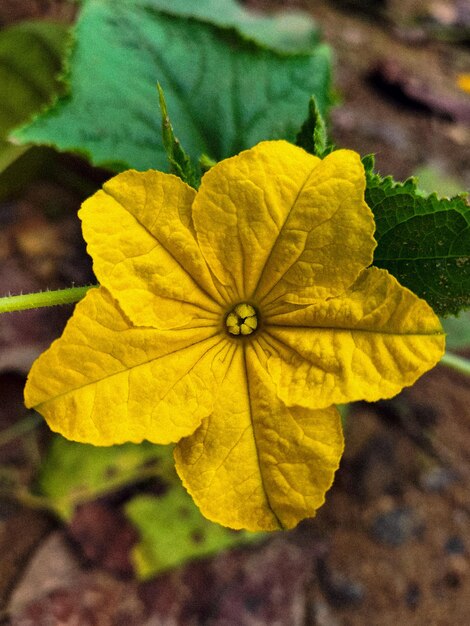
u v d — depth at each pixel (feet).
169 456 0.49
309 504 0.23
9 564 0.47
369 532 0.51
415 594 0.49
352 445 0.55
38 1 0.60
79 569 0.47
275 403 0.23
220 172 0.22
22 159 0.47
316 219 0.22
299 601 0.48
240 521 0.23
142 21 0.37
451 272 0.25
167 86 0.37
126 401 0.22
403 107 0.81
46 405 0.21
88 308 0.21
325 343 0.23
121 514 0.48
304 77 0.37
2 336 0.53
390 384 0.21
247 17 0.59
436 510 0.53
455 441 0.56
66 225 0.60
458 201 0.24
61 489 0.48
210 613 0.46
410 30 0.98
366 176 0.25
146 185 0.22
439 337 0.21
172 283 0.23
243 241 0.23
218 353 0.24
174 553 0.47
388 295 0.22
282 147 0.22
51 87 0.48
